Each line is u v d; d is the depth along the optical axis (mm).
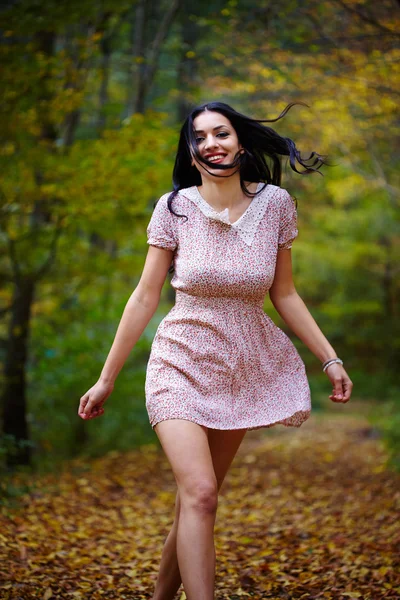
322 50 6883
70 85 7352
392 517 4734
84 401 2457
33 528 4281
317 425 13398
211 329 2422
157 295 2512
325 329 19609
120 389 9453
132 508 5641
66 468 7602
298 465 8672
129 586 3195
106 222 7191
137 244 8547
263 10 7328
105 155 6387
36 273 7590
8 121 6336
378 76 6887
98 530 4562
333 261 17422
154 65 9820
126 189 6609
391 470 7316
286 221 2568
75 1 6258
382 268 18266
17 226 7805
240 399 2445
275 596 3090
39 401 8977
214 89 8430
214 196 2508
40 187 6664
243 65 7770
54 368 8891
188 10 11078
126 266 8391
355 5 6340
